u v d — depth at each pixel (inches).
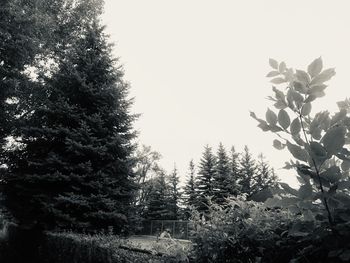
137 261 234.8
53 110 658.8
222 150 1862.7
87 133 631.2
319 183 53.9
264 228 80.7
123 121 701.3
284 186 56.9
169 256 96.0
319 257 64.6
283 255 75.5
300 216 77.9
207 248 87.7
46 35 729.0
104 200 584.7
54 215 565.6
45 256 484.1
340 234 55.6
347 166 59.8
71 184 601.3
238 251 85.4
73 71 730.8
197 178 1958.7
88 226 559.8
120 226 599.8
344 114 57.3
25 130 642.8
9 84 615.8
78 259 368.5
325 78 56.8
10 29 602.9
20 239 614.9
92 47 781.3
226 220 92.1
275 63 65.6
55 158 593.9
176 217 2187.5
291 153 55.1
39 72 765.3
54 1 909.2
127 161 659.4
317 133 56.2
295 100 58.1
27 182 610.9
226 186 1728.6
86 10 943.0
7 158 651.5
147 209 2069.4
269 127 59.7
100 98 703.1
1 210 658.8
